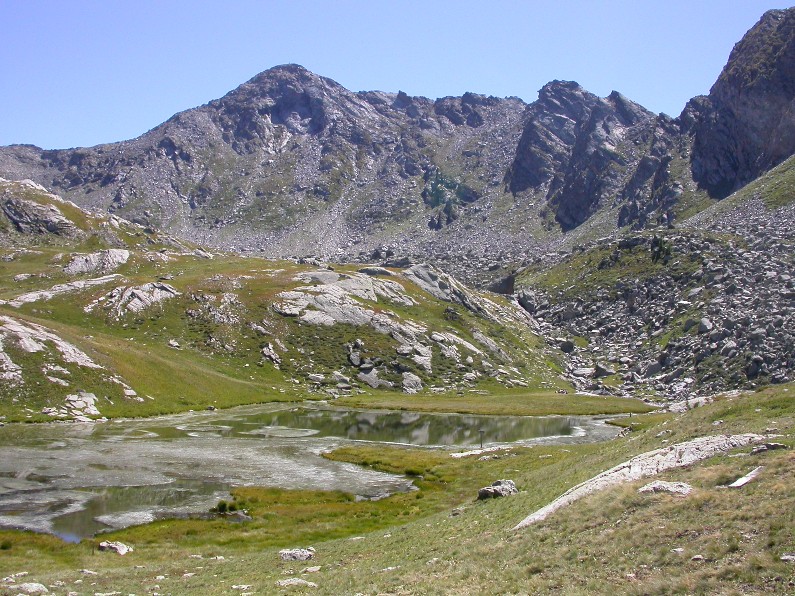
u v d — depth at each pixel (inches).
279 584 1187.9
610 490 1349.7
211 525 1935.3
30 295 6811.0
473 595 954.7
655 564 920.9
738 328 6117.1
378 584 1104.2
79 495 2244.1
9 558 1509.6
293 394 5826.8
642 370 6786.4
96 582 1295.5
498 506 1775.3
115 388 4621.1
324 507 2192.4
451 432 4288.9
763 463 1229.7
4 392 4121.6
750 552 863.1
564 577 960.9
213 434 3823.8
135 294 7096.5
